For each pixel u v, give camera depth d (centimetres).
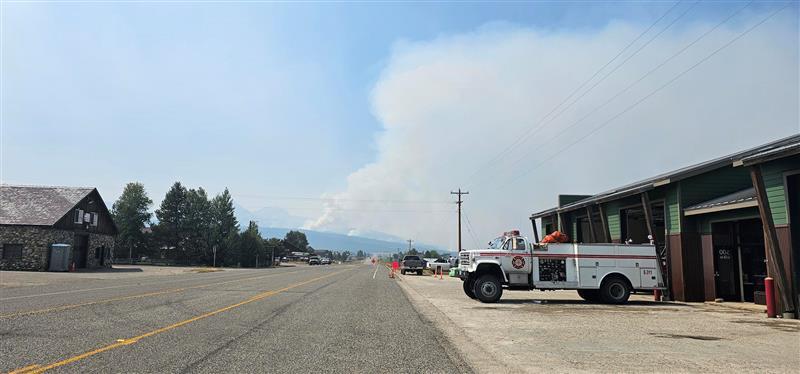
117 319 1103
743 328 1165
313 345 859
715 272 1908
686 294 1923
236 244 7931
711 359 804
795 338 1023
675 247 2000
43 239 3997
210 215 8231
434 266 5803
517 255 1855
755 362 784
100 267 4847
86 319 1093
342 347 849
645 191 2048
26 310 1223
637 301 1950
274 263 9200
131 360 706
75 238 4412
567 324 1214
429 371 691
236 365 693
